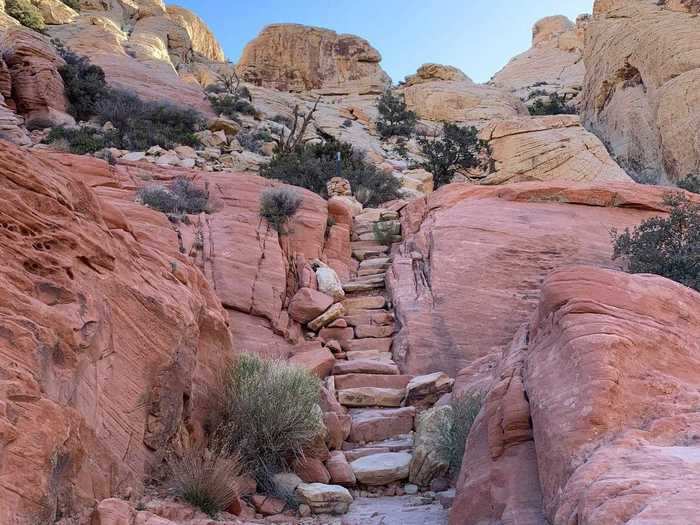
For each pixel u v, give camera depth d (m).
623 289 5.69
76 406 4.38
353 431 8.22
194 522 4.79
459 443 6.59
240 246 11.83
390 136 40.62
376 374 9.73
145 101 29.89
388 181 21.33
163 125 26.91
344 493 6.23
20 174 5.04
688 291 6.10
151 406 5.64
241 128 31.34
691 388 4.67
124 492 4.75
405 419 8.43
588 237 12.33
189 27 66.25
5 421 3.36
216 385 7.00
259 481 6.46
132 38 44.94
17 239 4.66
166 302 6.09
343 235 14.35
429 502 6.42
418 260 12.88
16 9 36.34
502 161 30.47
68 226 5.21
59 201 5.33
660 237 11.15
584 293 5.52
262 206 13.30
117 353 5.27
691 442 4.00
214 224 12.32
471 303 10.90
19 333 3.84
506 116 45.44
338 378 9.48
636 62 35.41
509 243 12.13
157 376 5.71
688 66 31.73
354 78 56.81
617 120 35.75
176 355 6.00
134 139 23.77
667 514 2.76
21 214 4.80
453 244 12.27
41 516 3.47
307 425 6.91
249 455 6.52
